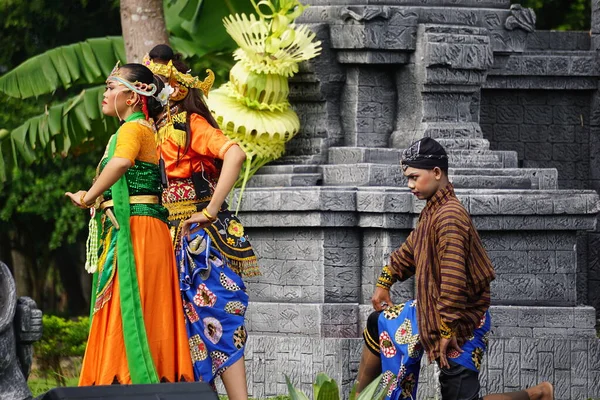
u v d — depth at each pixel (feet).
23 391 36.19
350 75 52.31
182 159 37.11
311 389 48.70
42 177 99.76
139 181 35.12
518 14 54.54
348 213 49.62
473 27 52.42
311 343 48.80
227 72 79.51
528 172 51.78
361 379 39.09
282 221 50.01
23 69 65.98
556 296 50.01
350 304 49.70
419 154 36.96
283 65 50.11
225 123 50.16
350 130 52.37
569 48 59.41
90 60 65.82
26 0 98.48
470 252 36.35
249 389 49.83
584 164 58.44
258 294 51.19
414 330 37.29
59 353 64.08
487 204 48.80
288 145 53.31
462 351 36.45
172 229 37.11
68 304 124.16
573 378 48.93
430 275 36.63
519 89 57.41
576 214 49.52
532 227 49.39
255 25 50.42
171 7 71.20
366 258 50.06
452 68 51.42
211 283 36.94
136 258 34.73
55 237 97.66
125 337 33.73
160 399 27.73
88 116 65.21
